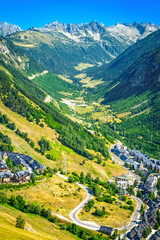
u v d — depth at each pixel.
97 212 158.75
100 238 132.00
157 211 167.25
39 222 129.12
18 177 173.12
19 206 138.25
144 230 146.75
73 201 169.50
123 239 136.12
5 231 95.12
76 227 136.88
